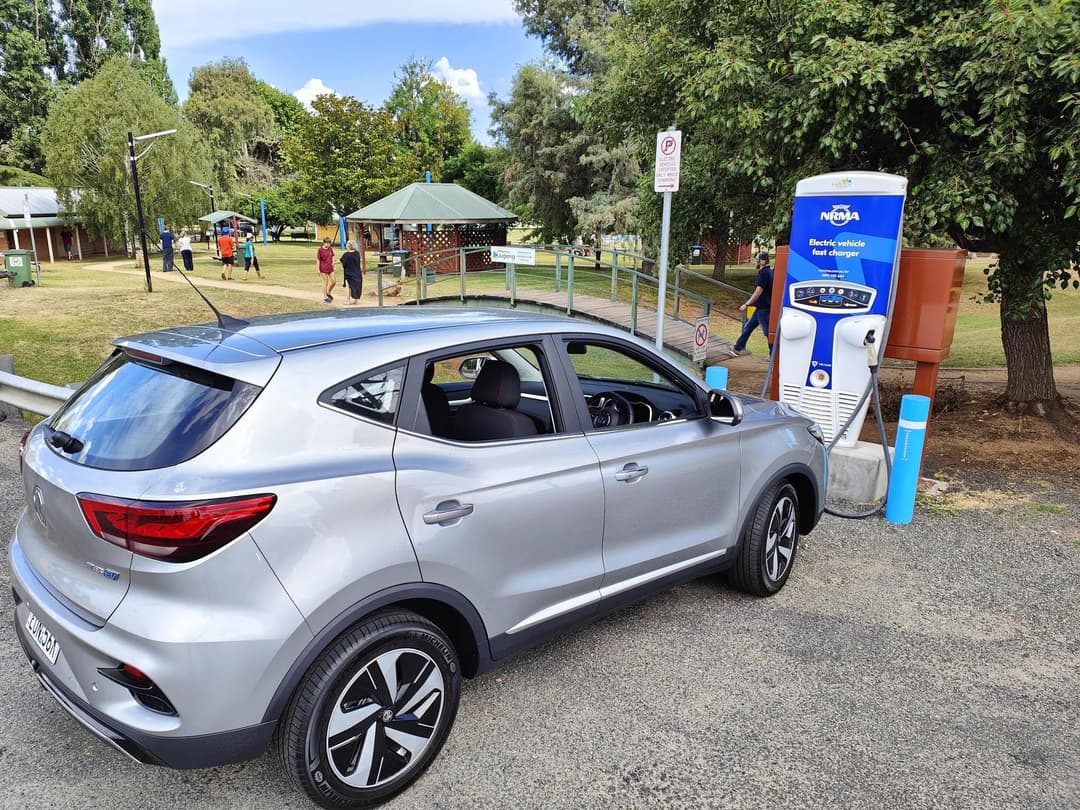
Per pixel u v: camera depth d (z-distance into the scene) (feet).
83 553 7.63
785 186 24.48
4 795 8.69
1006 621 13.39
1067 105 18.62
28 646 8.79
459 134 210.18
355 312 10.83
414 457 8.62
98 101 119.55
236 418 7.64
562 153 98.94
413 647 8.51
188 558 7.08
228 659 7.17
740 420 12.21
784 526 14.28
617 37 38.27
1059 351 42.63
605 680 11.33
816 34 22.16
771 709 10.66
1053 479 21.15
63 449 8.31
